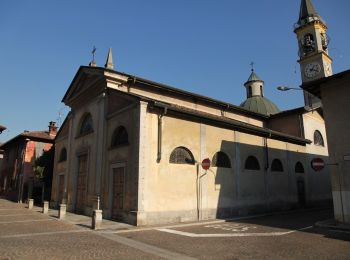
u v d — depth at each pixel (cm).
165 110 1530
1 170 4328
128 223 1430
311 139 2605
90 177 1881
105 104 1842
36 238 1064
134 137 1498
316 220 1577
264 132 2078
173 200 1519
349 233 1159
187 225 1415
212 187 1712
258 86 3862
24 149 3441
